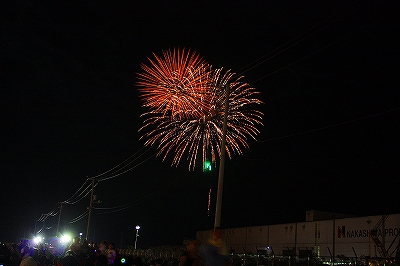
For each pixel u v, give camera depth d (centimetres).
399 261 2548
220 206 2222
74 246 1527
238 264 3048
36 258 1497
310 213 4841
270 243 4891
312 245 4319
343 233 4009
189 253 974
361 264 2864
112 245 2070
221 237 946
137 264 2559
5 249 2359
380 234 3681
